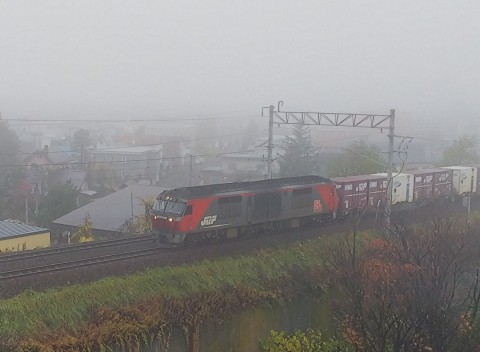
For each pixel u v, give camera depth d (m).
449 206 39.03
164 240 24.88
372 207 34.09
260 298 21.12
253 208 26.69
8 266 21.00
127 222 40.88
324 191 30.56
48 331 16.11
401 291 18.73
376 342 16.88
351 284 19.19
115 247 24.59
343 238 26.62
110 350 16.78
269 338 21.16
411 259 22.86
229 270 21.62
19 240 32.91
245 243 24.47
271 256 23.59
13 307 16.39
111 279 18.98
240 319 20.45
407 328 16.92
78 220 44.56
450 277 21.75
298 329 22.50
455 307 18.48
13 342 15.25
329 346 21.02
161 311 18.23
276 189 27.77
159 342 17.95
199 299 19.39
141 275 19.69
